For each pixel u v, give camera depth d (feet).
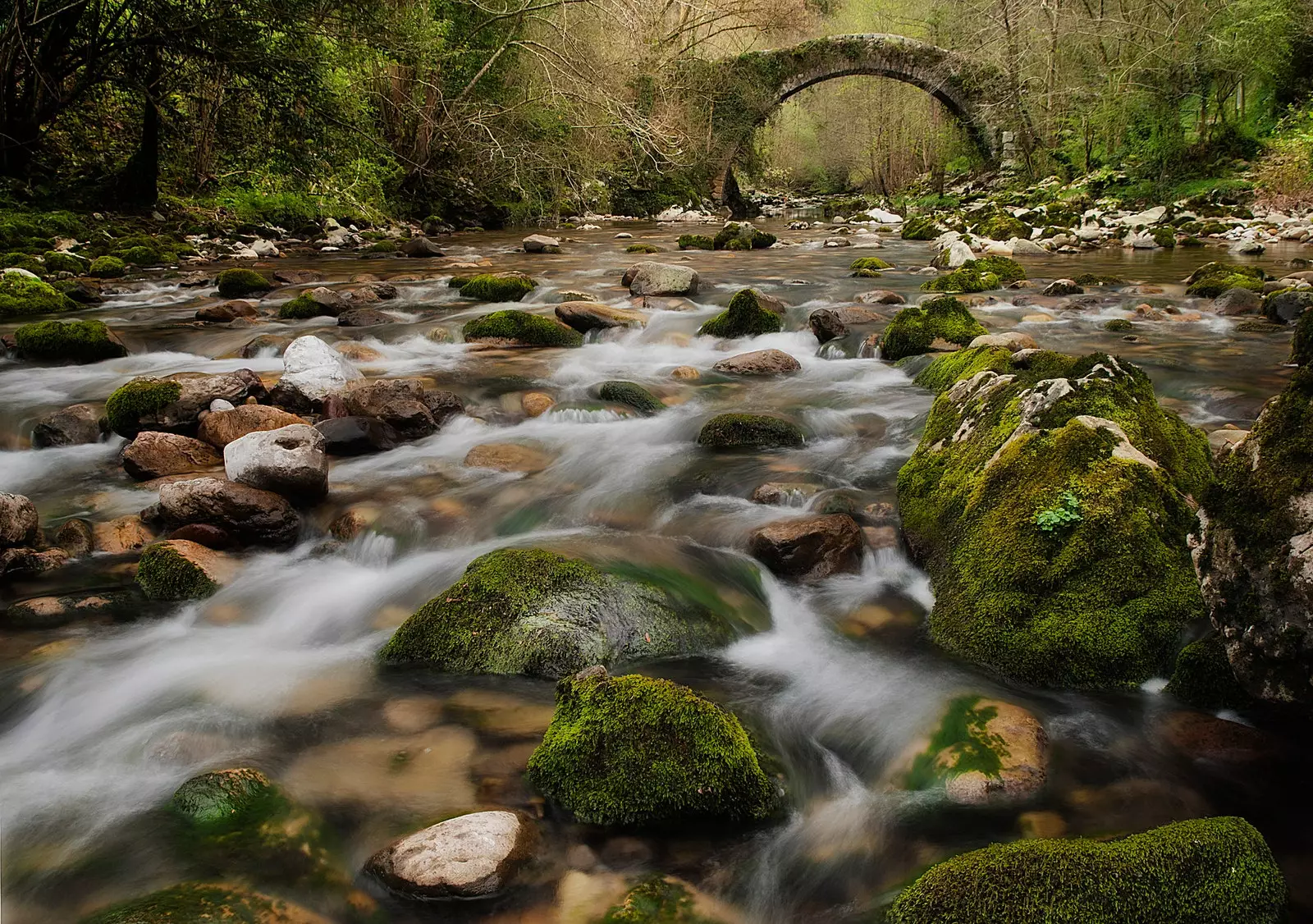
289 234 56.85
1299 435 8.00
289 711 9.27
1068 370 12.60
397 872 6.76
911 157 124.77
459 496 14.74
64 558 12.89
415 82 64.95
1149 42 65.36
